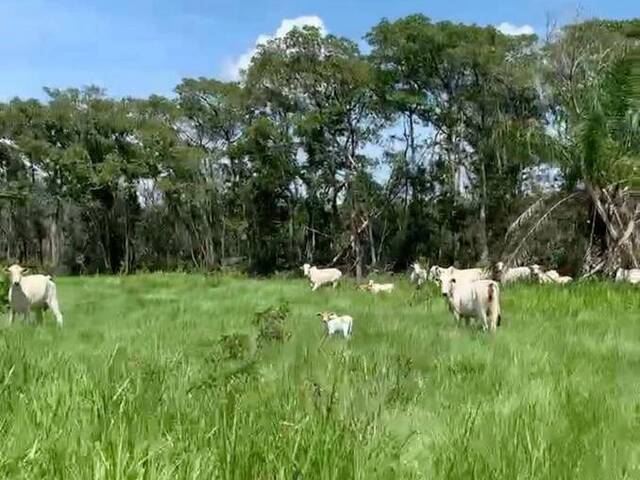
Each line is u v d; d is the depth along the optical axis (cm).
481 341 1130
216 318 1495
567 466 488
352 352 1002
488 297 1296
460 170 4781
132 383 602
